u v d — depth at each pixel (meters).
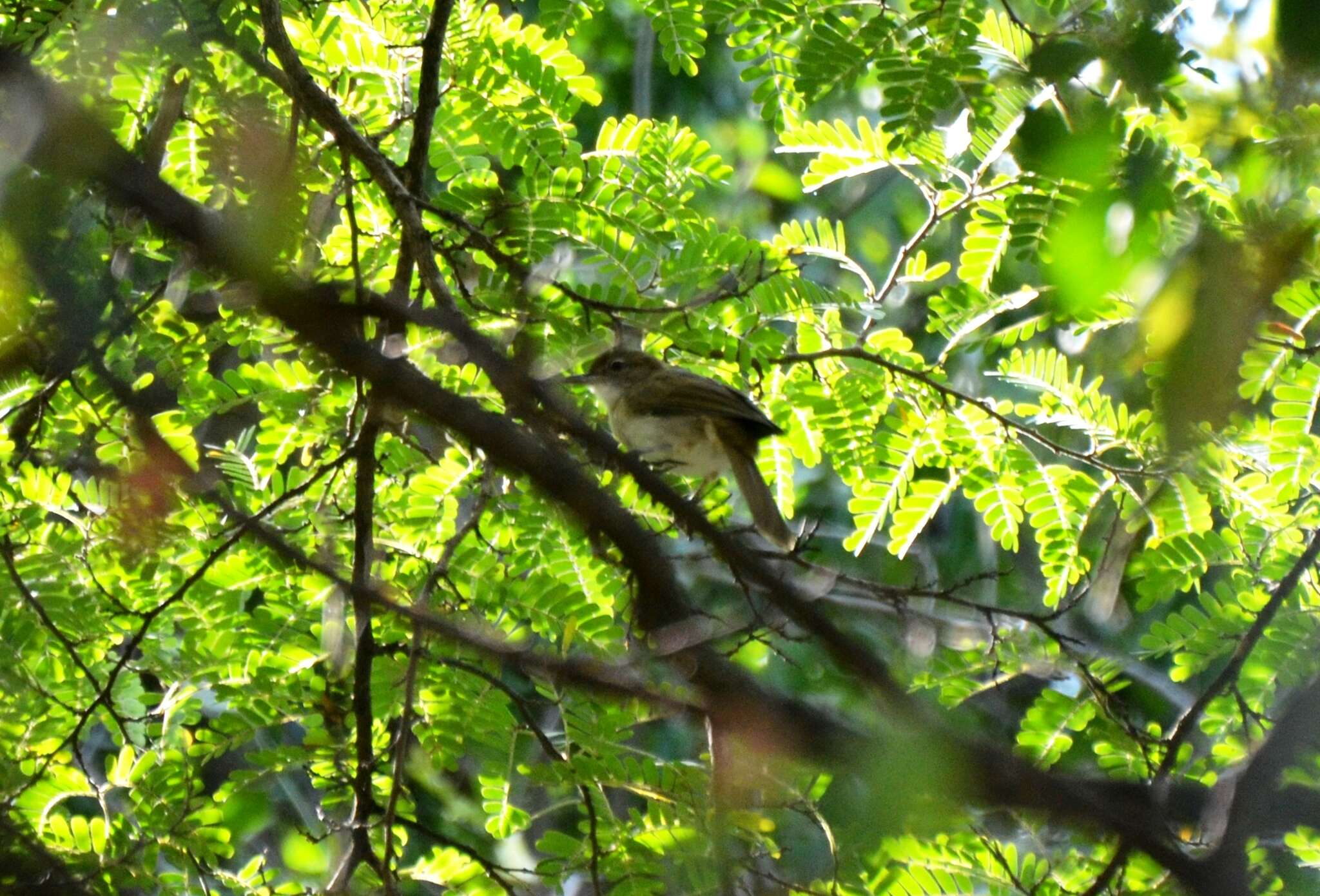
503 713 8.92
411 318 5.64
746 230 17.03
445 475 9.38
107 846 8.47
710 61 17.39
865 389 10.16
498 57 9.34
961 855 8.24
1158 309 4.66
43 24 7.50
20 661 8.56
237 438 10.97
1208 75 4.85
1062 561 9.72
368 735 8.49
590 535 5.63
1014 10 6.55
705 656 5.50
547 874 8.33
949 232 15.86
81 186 6.20
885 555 14.98
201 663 8.96
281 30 7.97
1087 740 10.40
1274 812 7.60
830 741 5.11
